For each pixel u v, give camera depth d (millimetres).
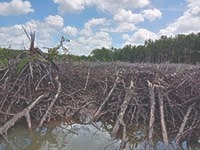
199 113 10422
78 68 16438
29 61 12727
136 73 12992
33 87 12344
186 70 13969
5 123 9820
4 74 12602
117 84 12828
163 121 9828
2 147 8578
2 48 14891
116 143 9070
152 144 8844
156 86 11523
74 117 11969
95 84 14898
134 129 10453
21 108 11336
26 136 9617
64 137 9656
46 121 11188
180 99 11438
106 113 11852
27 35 13633
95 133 10180
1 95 11203
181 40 53156
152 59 45531
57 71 14172
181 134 9219
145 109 11492
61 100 12766
